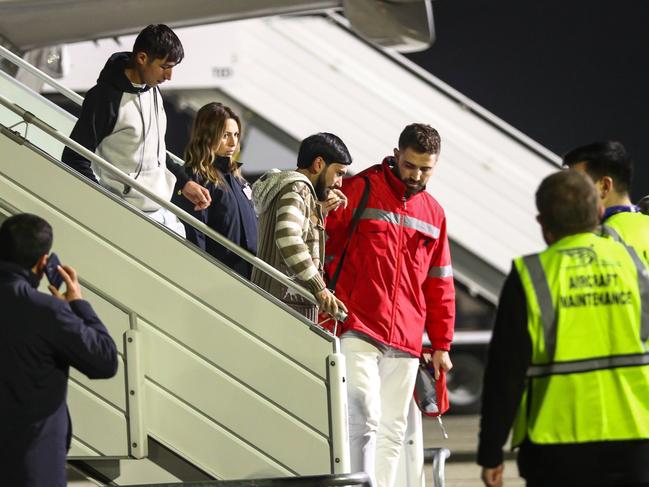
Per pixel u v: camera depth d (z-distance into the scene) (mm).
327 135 20641
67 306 16219
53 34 27156
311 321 19250
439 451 23062
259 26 46344
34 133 25969
